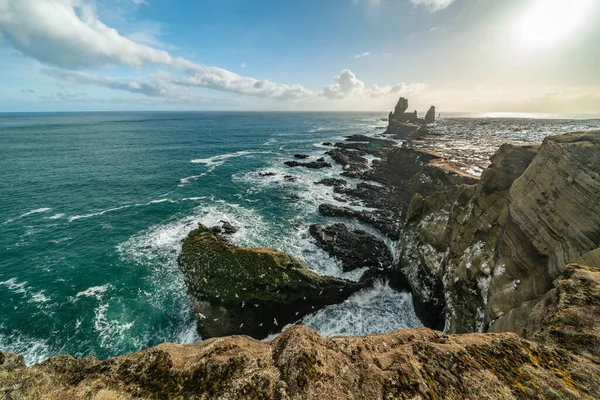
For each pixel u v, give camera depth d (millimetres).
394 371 7223
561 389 6227
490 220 18000
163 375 7594
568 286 8969
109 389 7184
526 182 15148
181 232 35562
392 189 52750
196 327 22109
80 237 33656
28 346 20016
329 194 51000
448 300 19359
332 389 6918
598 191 11078
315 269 29062
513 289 14047
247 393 6996
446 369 7105
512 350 7469
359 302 25109
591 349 7090
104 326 21750
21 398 6750
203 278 23500
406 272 25828
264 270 23125
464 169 38594
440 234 23719
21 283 25516
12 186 49750
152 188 52094
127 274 27203
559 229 12406
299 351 7836
